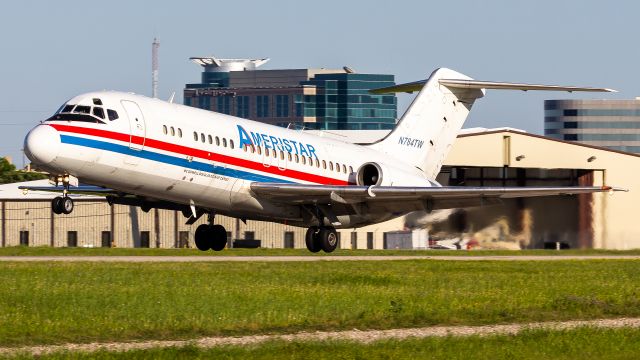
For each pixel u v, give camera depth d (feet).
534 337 182.50
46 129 318.86
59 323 184.85
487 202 389.60
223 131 363.97
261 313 201.57
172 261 334.44
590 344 178.09
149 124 339.16
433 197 384.88
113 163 330.75
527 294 248.11
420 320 203.41
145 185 344.90
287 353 162.50
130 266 299.17
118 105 334.44
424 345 172.76
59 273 267.39
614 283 282.77
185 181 352.49
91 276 261.24
